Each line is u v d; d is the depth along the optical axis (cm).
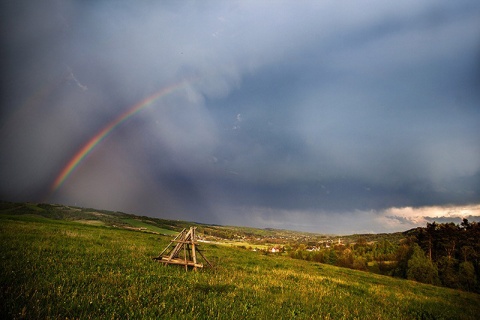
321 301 1349
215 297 1060
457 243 8825
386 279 3969
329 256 10338
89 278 1034
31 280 890
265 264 2856
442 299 2536
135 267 1399
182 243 1708
